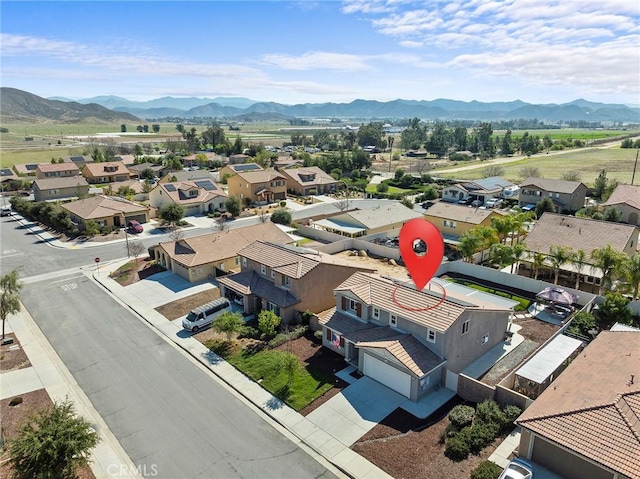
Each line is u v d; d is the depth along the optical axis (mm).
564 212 75438
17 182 101938
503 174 124812
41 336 35344
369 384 28328
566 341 31125
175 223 70750
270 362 30656
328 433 24047
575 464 19891
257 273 40719
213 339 34406
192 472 21484
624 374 23172
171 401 26984
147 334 35562
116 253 56781
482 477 20062
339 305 33625
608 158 152500
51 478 19172
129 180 110438
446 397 27078
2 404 26578
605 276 38469
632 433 18781
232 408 26344
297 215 78250
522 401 24484
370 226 61406
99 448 23031
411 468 21406
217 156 160250
